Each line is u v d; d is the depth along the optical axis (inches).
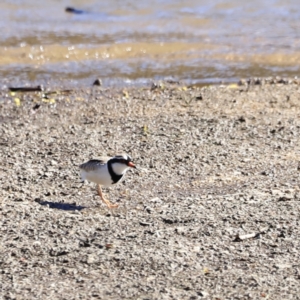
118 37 1695.4
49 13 1967.3
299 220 672.4
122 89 1278.3
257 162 852.6
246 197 738.8
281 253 608.4
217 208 708.0
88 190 778.8
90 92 1259.8
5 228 666.8
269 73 1401.3
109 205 728.3
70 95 1238.3
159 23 1849.2
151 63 1487.5
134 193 768.9
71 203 741.9
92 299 540.4
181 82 1336.1
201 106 1101.7
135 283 562.6
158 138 938.1
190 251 613.3
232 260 597.6
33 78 1373.0
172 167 842.2
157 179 807.7
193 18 1902.1
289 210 697.0
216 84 1317.7
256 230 653.3
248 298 538.3
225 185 786.2
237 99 1143.0
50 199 751.1
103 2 2112.5
